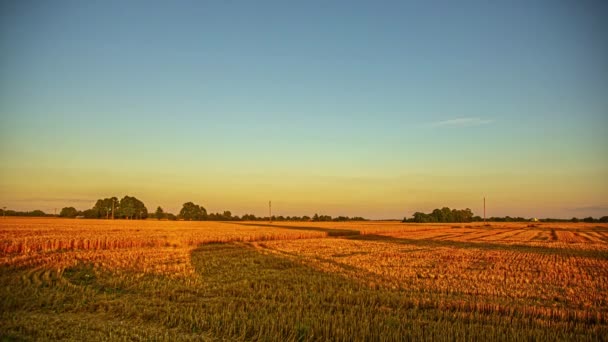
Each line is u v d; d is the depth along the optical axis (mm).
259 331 13109
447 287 21047
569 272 27328
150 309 15984
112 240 41688
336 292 19641
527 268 29203
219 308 16156
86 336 12680
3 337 12297
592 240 68125
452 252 41594
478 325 13727
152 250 38531
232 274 25219
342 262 31594
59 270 23906
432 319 14992
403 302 17469
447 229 116438
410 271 26797
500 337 12539
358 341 12328
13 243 33938
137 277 22812
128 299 17859
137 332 13219
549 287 21625
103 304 16828
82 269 25531
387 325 13562
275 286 21172
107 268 25875
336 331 12875
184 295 18656
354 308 16422
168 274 24375
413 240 64812
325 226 111500
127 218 167750
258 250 41938
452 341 12281
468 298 18703
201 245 47750
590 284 22688
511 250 45500
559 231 105625
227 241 54094
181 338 12617
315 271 26641
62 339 12406
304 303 17422
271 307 16422
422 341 12195
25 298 17094
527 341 12438
